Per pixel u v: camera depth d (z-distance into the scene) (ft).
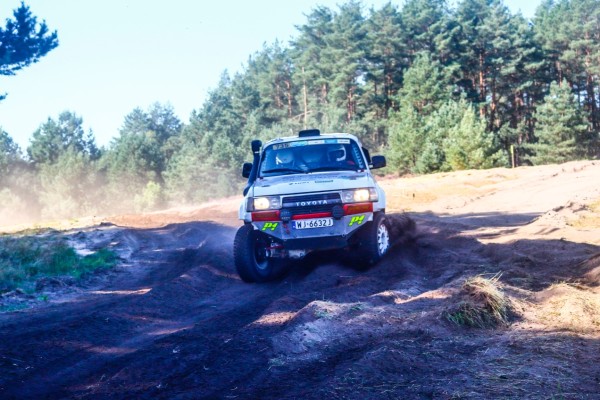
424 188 95.09
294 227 28.09
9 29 71.56
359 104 249.75
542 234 37.55
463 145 159.74
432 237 37.50
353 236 29.37
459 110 185.98
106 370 16.80
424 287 23.85
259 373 14.96
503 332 16.96
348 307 19.76
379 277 26.61
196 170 247.50
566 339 15.88
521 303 19.22
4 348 19.21
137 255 47.57
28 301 29.73
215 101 332.60
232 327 20.03
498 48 242.58
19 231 70.79
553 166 118.11
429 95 218.18
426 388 13.09
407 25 262.47
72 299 30.35
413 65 239.09
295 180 29.63
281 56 290.56
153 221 81.56
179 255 45.60
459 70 248.73
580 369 13.84
